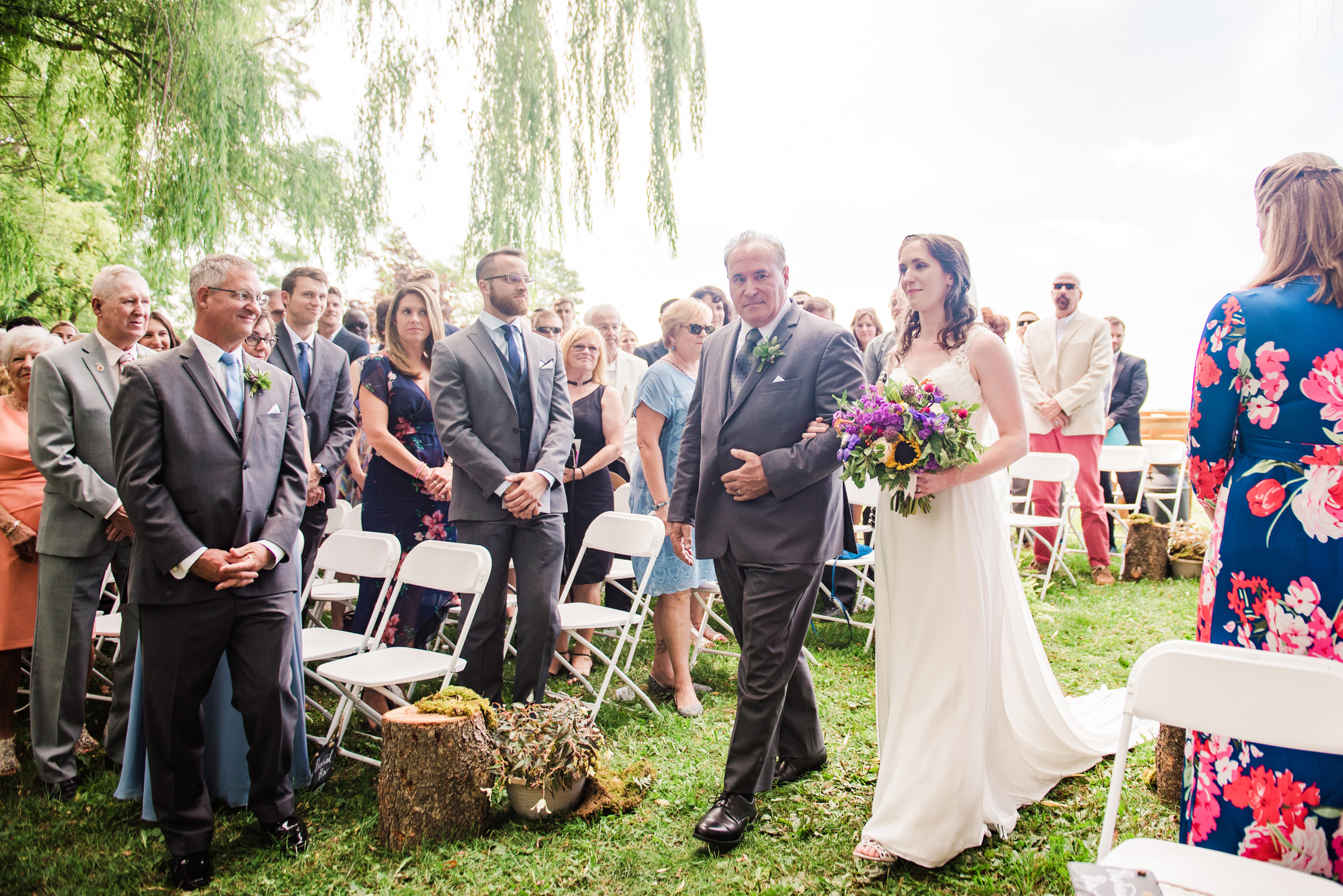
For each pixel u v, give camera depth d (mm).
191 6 6070
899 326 3004
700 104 8250
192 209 6195
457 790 2688
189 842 2480
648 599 4289
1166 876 1544
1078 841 2469
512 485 3541
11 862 2613
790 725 3104
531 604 3615
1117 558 7461
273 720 2648
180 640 2488
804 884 2373
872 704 3877
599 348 4824
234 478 2611
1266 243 1892
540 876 2480
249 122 6613
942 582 2514
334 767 3357
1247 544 1795
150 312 3498
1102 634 4961
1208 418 1851
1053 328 6629
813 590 2803
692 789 3047
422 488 4219
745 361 2961
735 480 2762
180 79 6086
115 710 3299
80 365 3221
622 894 2387
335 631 3852
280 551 2643
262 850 2672
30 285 10266
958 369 2617
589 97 7957
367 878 2498
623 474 5320
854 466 2467
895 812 2445
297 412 2893
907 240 2725
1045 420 6535
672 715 3861
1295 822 1681
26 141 7883
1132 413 8125
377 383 4160
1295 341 1740
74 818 2930
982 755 2449
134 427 2488
